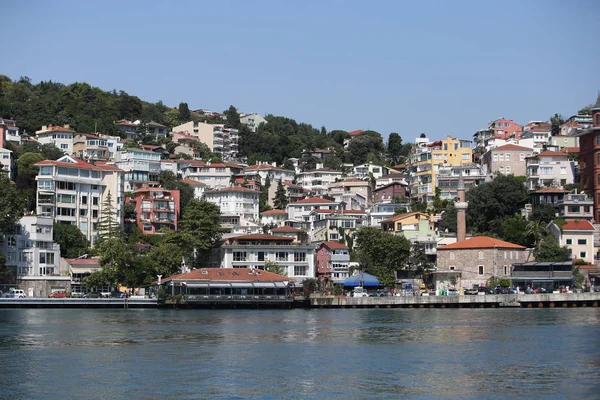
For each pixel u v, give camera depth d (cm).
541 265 18650
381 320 13475
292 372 7956
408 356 8944
